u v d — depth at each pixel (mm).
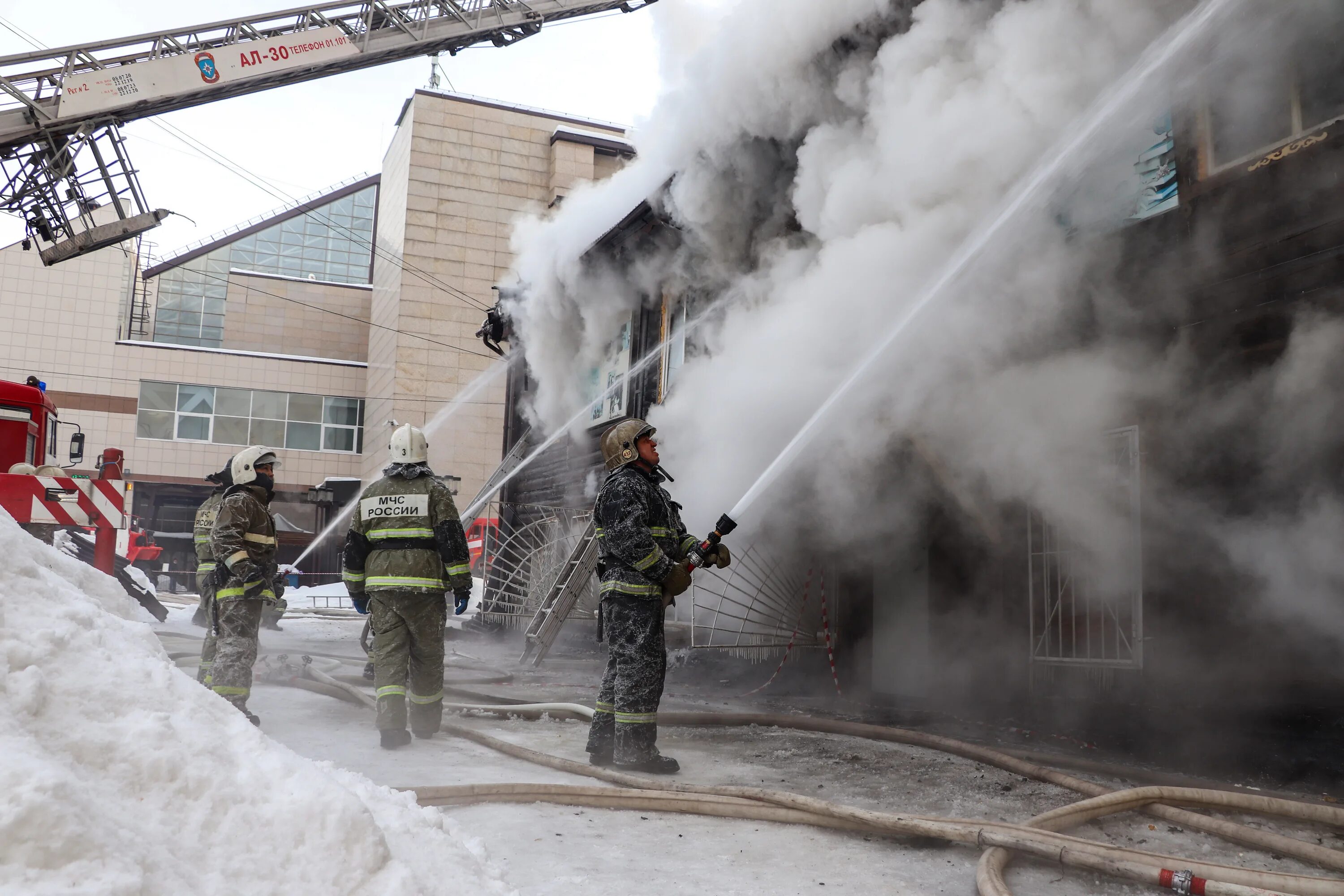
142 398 33375
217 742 1905
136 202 16266
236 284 36875
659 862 2725
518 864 2654
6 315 32375
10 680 1735
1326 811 3047
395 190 34250
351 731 4832
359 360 37688
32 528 8547
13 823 1376
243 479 4730
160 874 1517
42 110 15352
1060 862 2566
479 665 8664
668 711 5707
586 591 10266
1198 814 3098
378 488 4633
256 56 16781
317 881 1742
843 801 3547
